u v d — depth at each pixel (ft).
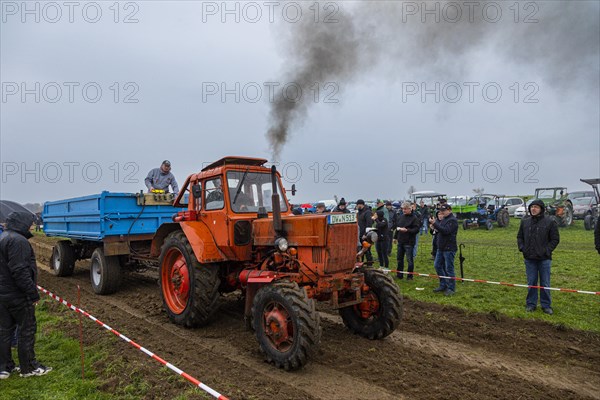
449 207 25.25
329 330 18.37
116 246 25.40
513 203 95.09
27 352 13.64
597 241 20.80
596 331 17.65
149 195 26.73
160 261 20.49
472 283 28.07
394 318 16.25
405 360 14.78
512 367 14.26
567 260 36.70
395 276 30.45
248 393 12.17
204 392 12.07
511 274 31.42
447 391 12.42
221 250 18.30
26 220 13.93
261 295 14.67
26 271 13.46
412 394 12.27
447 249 25.04
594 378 13.42
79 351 15.71
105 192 24.72
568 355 15.33
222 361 14.84
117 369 13.85
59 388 12.75
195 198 20.40
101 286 25.25
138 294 25.62
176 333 18.20
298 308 13.46
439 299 23.63
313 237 15.24
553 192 77.10
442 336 17.52
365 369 14.02
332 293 15.19
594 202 72.79
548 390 12.56
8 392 12.50
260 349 14.76
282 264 15.98
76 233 28.55
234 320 19.95
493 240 54.29
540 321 19.03
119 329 18.49
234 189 18.47
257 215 18.33
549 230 20.49
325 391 12.47
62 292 26.53
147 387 12.46
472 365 14.42
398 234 29.55
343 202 32.83
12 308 13.57
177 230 20.63
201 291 17.98
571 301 22.68
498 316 19.63
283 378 13.41
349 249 15.94
